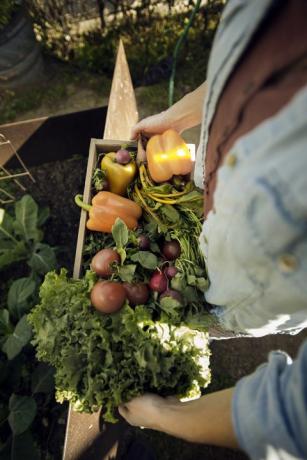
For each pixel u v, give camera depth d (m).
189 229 1.30
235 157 0.52
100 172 1.43
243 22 0.50
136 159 1.48
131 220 1.38
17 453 1.74
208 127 0.66
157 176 1.37
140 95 2.86
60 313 1.16
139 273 1.26
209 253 0.79
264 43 0.48
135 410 1.04
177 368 1.11
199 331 1.17
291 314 0.75
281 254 0.53
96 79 2.94
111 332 1.12
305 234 0.49
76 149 2.56
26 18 2.49
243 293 0.74
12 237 2.21
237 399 0.64
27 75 2.78
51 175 2.59
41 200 2.54
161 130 1.43
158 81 2.90
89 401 1.08
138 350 1.07
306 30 0.45
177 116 1.34
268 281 0.62
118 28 2.80
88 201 1.41
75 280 1.26
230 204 0.56
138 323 1.11
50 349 1.15
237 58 0.52
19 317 1.99
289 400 0.55
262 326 0.90
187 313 1.16
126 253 1.26
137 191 1.43
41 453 1.96
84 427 1.33
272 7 0.47
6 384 1.99
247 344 2.25
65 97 2.89
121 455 1.89
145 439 2.02
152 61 2.91
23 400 1.80
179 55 2.91
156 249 1.31
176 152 1.35
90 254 1.40
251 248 0.56
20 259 2.23
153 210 1.37
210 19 2.82
